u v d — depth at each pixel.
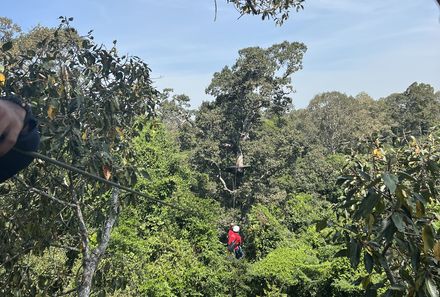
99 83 5.86
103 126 5.45
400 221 3.06
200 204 21.02
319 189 31.45
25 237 5.70
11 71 5.18
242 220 28.75
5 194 5.70
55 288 6.27
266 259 20.31
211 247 20.19
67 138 5.14
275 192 30.56
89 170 5.09
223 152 33.22
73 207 5.87
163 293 15.48
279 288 19.83
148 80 6.68
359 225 4.11
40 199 5.71
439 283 3.30
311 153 32.97
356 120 55.28
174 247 17.75
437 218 4.02
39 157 1.44
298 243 22.02
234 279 19.36
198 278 17.64
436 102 52.69
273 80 34.16
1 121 1.03
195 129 33.72
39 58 5.29
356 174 3.96
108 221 6.24
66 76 5.36
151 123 7.40
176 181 20.05
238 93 33.75
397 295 3.32
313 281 19.64
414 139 5.05
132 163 6.44
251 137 33.62
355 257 3.39
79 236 6.29
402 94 54.25
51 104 4.88
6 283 5.53
